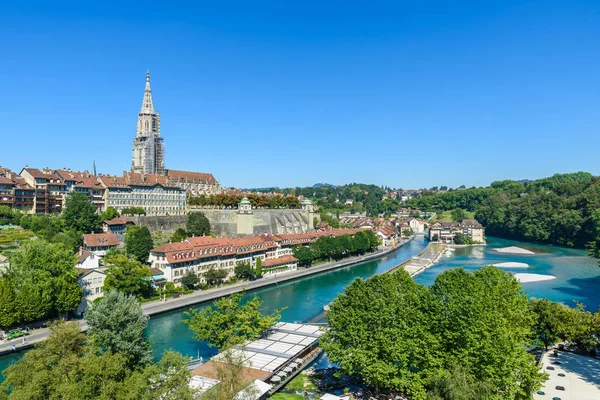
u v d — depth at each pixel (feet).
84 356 194.80
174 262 480.64
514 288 245.45
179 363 186.80
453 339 206.49
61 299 349.61
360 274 643.04
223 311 315.37
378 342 218.18
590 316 291.17
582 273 641.40
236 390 188.75
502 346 193.57
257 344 310.65
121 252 539.29
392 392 233.76
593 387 232.53
